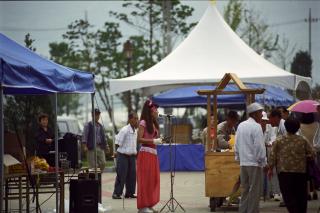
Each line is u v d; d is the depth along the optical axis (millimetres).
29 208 14898
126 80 19938
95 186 13852
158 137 14828
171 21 45625
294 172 12016
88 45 49219
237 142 13242
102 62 48656
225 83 15422
